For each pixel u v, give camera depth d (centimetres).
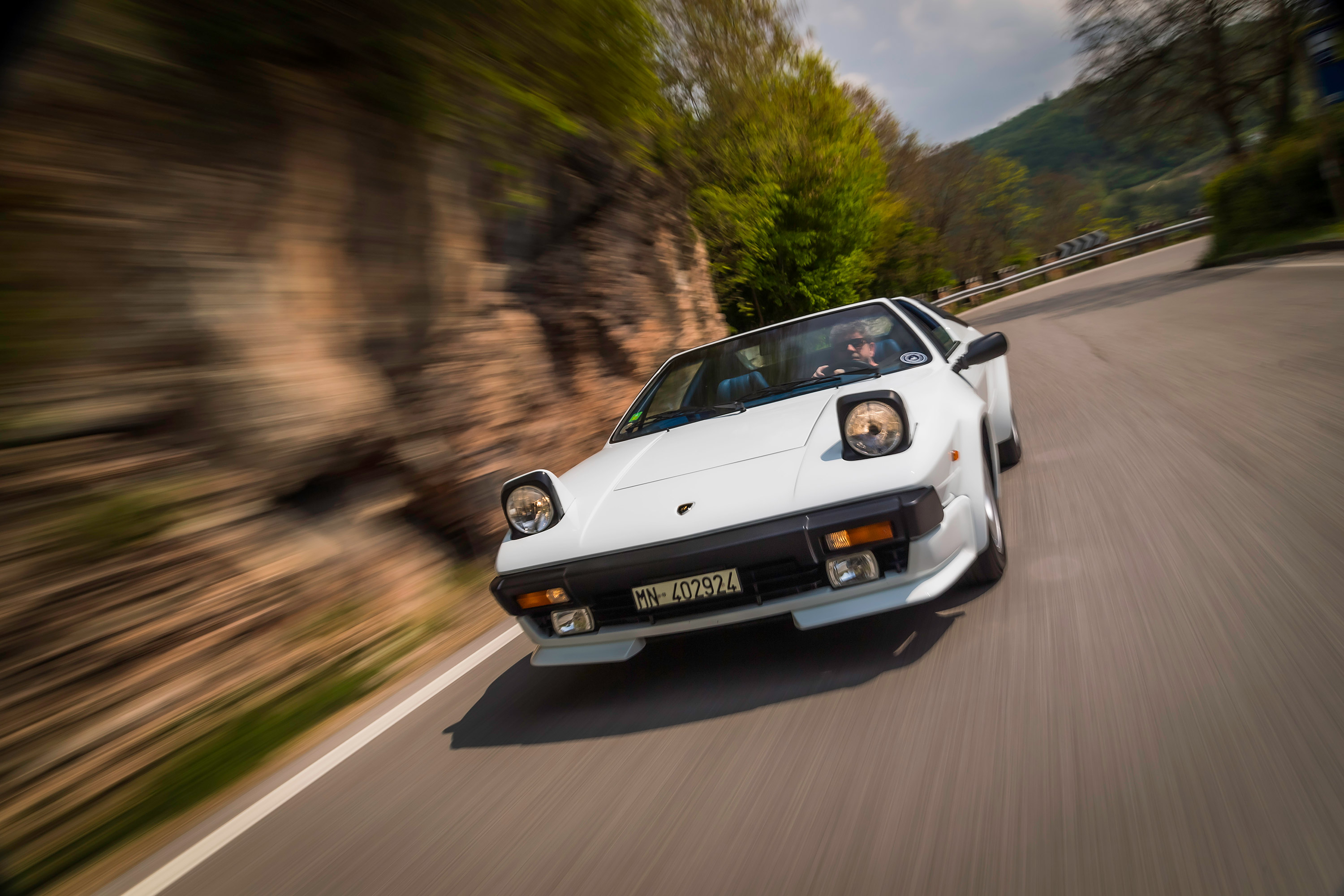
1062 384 774
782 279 2108
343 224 457
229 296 387
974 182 4978
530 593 285
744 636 319
